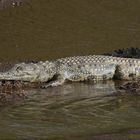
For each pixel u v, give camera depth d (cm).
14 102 2970
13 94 3130
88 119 2648
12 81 3394
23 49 4444
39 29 5031
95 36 4838
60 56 4206
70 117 2691
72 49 4431
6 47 4500
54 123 2580
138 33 4956
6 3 5594
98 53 4309
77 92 3234
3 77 3344
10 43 4622
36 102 2984
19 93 3153
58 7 5566
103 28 5081
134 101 3006
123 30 5038
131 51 4084
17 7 5547
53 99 3056
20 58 4138
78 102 2991
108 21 5278
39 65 3475
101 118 2670
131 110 2820
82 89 3316
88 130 2458
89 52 4338
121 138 2302
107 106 2905
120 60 3609
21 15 5372
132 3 5744
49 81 3500
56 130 2461
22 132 2431
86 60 3562
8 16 5341
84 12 5478
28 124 2561
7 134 2403
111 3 5719
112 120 2633
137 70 3584
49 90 3294
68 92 3238
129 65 3584
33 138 2342
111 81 3541
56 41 4684
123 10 5572
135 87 3306
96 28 5075
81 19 5306
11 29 5016
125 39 4759
